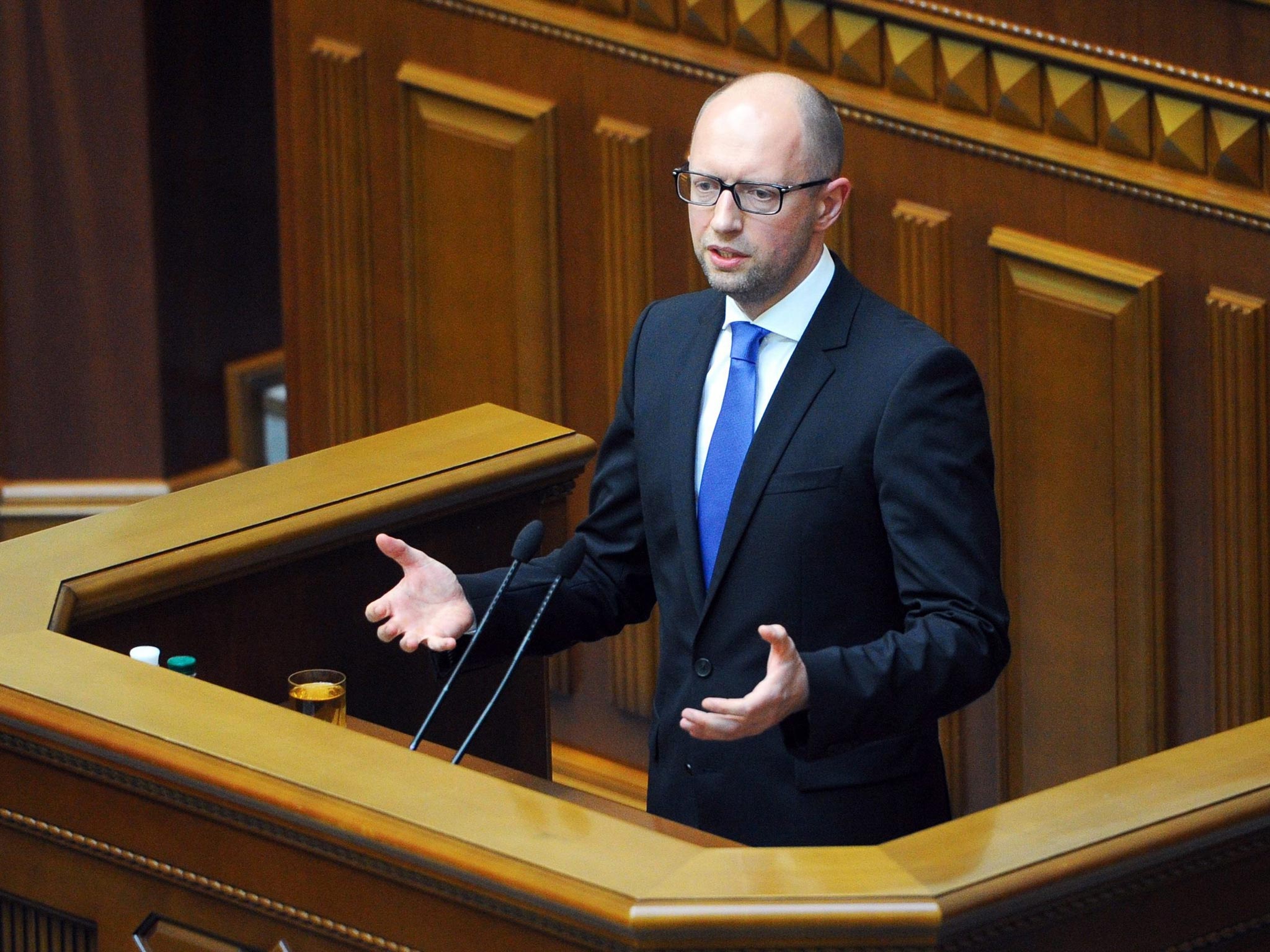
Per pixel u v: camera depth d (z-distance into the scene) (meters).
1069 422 15.16
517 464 12.46
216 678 11.41
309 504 11.66
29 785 9.47
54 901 9.53
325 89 18.33
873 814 10.16
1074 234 14.92
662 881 7.81
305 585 11.73
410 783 8.66
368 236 18.44
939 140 15.27
